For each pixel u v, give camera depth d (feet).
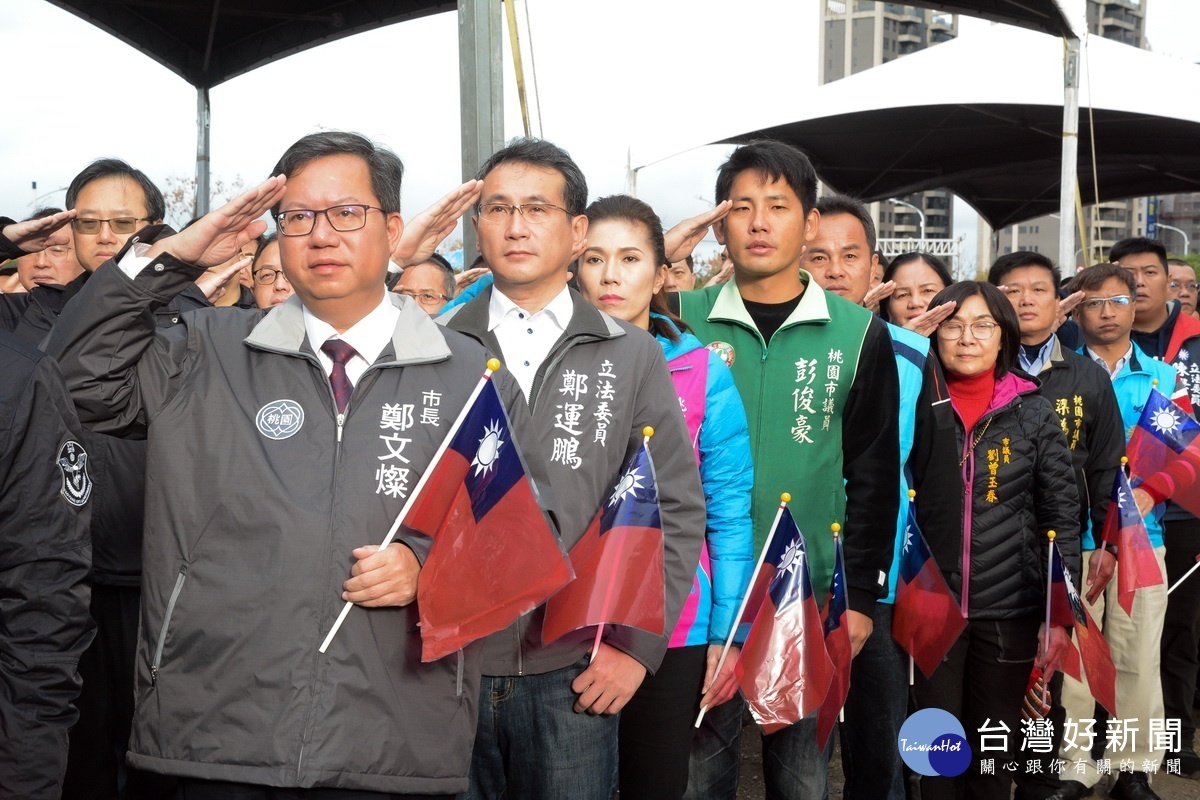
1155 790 15.31
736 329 11.01
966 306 12.45
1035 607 12.25
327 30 39.32
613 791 8.71
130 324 6.82
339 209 7.05
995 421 12.43
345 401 7.10
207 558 6.81
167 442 7.00
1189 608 16.37
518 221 8.61
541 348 8.89
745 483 9.95
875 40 360.69
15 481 6.61
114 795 10.93
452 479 7.14
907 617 11.44
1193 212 258.98
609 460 8.71
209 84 41.06
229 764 6.58
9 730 6.53
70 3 35.73
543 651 8.32
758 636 9.98
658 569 8.39
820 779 10.55
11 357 6.68
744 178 10.74
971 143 57.16
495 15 14.29
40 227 8.84
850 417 10.74
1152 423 15.40
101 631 10.75
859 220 13.37
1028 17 40.27
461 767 7.22
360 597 6.63
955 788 12.38
